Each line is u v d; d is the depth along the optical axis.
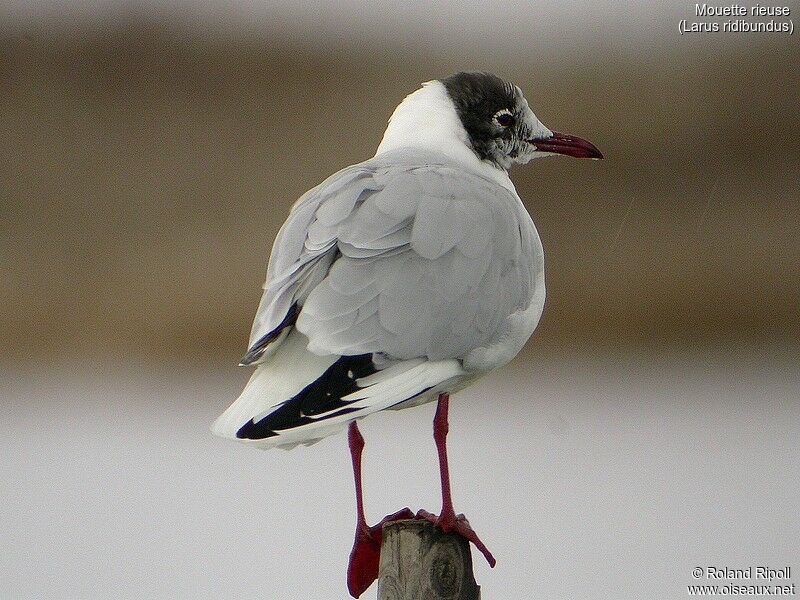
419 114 9.38
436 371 7.86
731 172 18.75
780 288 17.77
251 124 19.52
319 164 18.81
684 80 19.95
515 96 9.64
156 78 20.50
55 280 17.48
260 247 17.53
